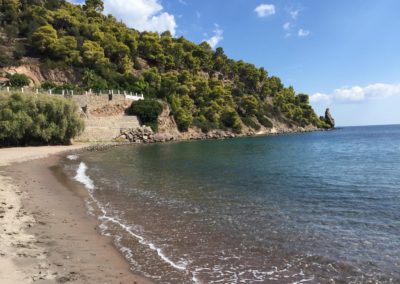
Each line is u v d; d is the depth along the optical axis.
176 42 149.62
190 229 12.95
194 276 8.87
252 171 30.00
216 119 111.31
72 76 87.50
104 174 27.25
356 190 21.14
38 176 24.66
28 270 8.49
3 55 79.56
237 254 10.46
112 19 143.00
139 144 70.50
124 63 106.75
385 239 11.77
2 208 14.62
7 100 47.47
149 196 18.98
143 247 10.92
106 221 13.84
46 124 50.53
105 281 8.24
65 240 11.14
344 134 134.12
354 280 8.76
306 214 15.28
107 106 74.56
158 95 100.88
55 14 102.06
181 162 36.69
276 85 178.62
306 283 8.59
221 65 159.25
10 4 97.06
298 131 162.88
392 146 64.38
